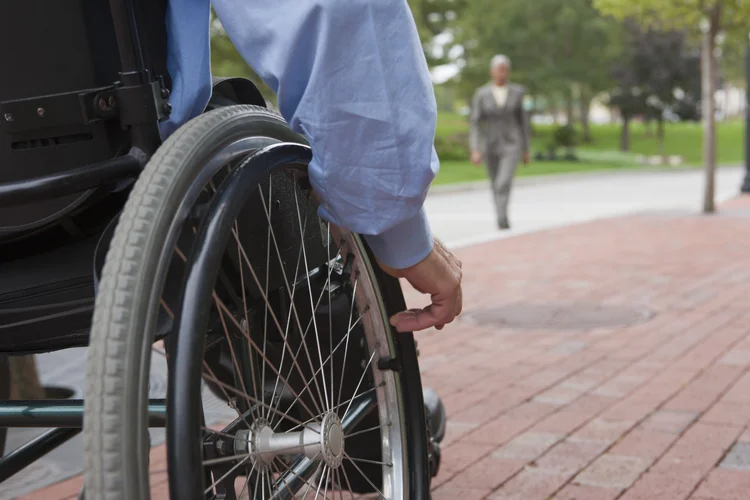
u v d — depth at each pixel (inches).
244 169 55.9
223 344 72.2
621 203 670.5
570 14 1895.9
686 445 126.8
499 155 474.9
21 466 73.5
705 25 534.6
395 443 77.1
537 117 3457.2
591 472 116.9
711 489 109.7
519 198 741.9
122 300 48.5
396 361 76.2
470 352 193.3
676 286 272.1
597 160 1630.2
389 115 56.5
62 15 54.9
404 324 74.1
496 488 111.9
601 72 1953.7
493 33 1984.5
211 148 55.8
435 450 107.0
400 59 56.6
